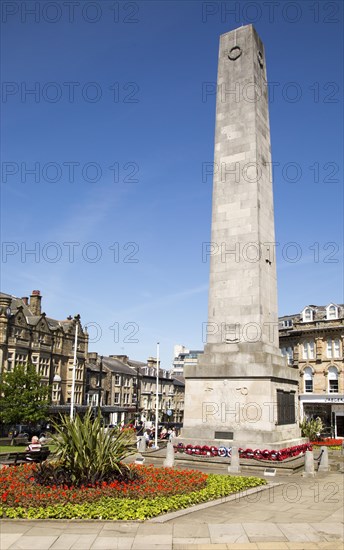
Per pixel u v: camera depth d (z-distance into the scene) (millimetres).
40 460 22734
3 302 62875
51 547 10281
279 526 12352
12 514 12383
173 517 12945
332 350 61125
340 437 58781
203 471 21703
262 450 23188
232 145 28938
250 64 29656
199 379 26172
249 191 27766
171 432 49625
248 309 26250
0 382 52219
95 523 12133
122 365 93938
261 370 24750
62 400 71562
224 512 13852
